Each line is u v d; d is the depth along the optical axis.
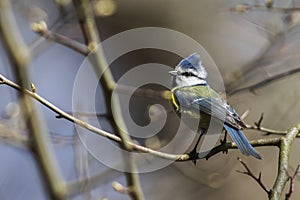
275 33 12.77
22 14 11.81
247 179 16.47
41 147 11.33
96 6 11.71
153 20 18.11
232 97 12.55
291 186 7.68
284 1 12.24
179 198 15.85
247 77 12.88
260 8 11.91
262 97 14.86
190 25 17.66
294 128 8.98
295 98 14.55
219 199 16.22
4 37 10.91
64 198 11.39
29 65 11.02
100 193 11.62
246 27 13.94
